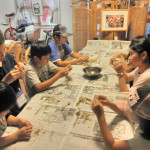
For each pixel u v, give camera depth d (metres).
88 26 3.88
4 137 0.94
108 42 3.13
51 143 0.93
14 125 1.09
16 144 0.93
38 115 1.17
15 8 5.32
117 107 1.12
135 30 3.69
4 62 1.44
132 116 0.85
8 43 2.36
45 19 5.25
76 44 4.13
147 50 1.18
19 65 1.35
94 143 0.92
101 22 3.50
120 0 3.46
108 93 1.44
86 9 3.72
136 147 0.73
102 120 0.86
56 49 2.27
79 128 1.04
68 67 1.65
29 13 5.30
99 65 2.16
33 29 4.94
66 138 0.96
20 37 4.98
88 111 1.20
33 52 1.57
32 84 1.54
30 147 0.91
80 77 1.80
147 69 1.25
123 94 1.33
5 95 0.80
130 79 1.60
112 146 0.78
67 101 1.34
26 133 0.97
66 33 2.24
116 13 3.41
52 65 1.91
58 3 4.94
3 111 0.81
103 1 3.58
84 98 1.37
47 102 1.33
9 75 1.20
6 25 5.21
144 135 0.72
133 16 3.66
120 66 1.51
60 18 5.12
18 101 1.54
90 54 2.64
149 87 0.73
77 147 0.90
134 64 1.28
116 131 0.99
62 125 1.07
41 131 1.02
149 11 3.55
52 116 1.16
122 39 4.04
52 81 1.55
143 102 0.68
